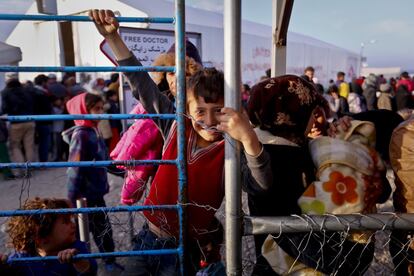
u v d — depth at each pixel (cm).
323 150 136
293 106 136
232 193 117
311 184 133
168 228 161
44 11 355
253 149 114
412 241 146
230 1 107
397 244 153
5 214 141
